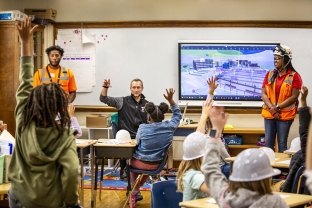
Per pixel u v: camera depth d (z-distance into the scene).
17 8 8.71
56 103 2.82
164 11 8.60
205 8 8.56
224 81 8.49
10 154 3.89
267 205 2.30
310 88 8.50
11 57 7.80
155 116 5.60
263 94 6.67
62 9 8.73
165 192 3.51
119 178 7.53
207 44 8.50
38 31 8.43
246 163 2.35
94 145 5.46
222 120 2.54
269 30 8.53
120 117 6.71
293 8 8.52
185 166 3.32
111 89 8.67
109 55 8.67
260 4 8.52
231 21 8.52
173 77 8.59
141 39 8.62
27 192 2.80
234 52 8.49
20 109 2.89
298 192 3.77
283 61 6.55
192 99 8.50
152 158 5.47
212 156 2.54
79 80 8.68
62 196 2.82
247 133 8.27
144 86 8.62
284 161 4.79
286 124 6.46
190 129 7.71
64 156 2.80
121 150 5.46
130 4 8.64
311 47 8.51
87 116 8.29
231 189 2.38
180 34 8.59
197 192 3.21
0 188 3.49
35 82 6.82
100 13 8.67
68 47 8.70
